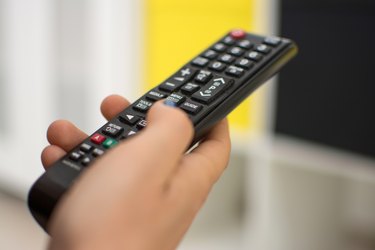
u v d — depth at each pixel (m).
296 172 0.73
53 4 1.00
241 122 0.77
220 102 0.38
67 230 0.24
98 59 0.95
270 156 0.75
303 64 0.68
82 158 0.35
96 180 0.25
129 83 0.91
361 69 0.63
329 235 0.72
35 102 1.08
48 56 1.03
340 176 0.70
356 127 0.65
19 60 1.09
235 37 0.47
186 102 0.38
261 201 0.78
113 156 0.27
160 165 0.26
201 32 0.79
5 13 1.09
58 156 0.39
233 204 0.83
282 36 0.69
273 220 0.77
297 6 0.67
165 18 0.83
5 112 1.15
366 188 0.67
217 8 0.76
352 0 0.62
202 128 0.36
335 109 0.67
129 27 0.89
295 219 0.75
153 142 0.27
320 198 0.72
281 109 0.72
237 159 0.81
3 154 1.17
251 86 0.41
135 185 0.25
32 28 1.05
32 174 1.11
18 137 1.13
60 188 0.32
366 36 0.62
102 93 0.95
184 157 0.32
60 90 1.03
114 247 0.24
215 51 0.45
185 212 0.29
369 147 0.64
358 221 0.69
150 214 0.26
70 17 0.98
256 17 0.71
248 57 0.43
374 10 0.61
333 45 0.65
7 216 1.10
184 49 0.81
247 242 0.81
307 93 0.69
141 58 0.88
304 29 0.67
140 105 0.40
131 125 0.38
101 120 0.96
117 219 0.24
